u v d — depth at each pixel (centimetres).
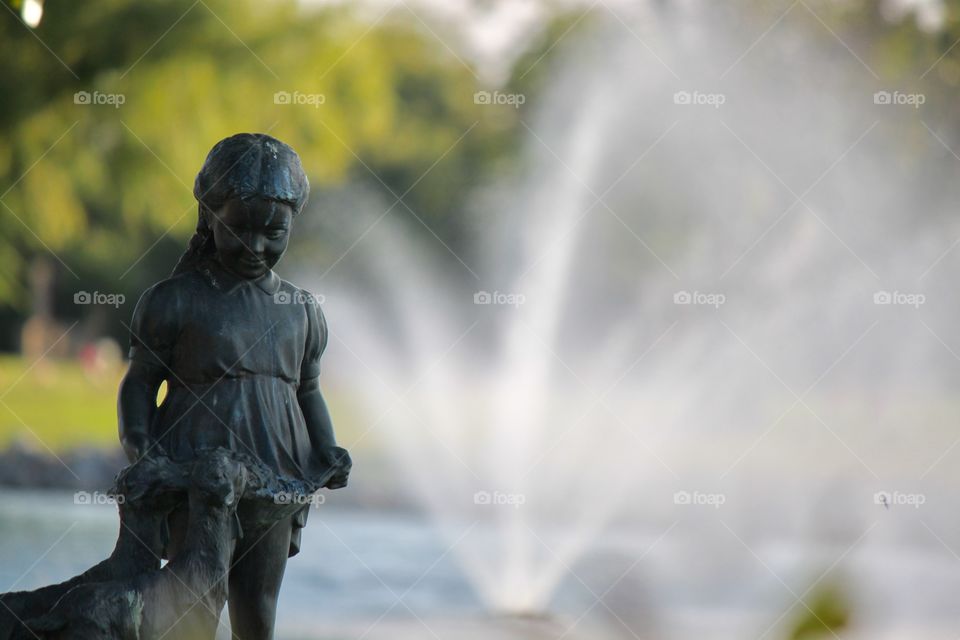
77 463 2209
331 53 2898
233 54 2719
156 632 523
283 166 584
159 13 2602
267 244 588
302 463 602
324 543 1568
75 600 508
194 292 590
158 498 558
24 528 1499
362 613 1103
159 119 2650
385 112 3131
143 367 589
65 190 2716
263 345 593
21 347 4941
